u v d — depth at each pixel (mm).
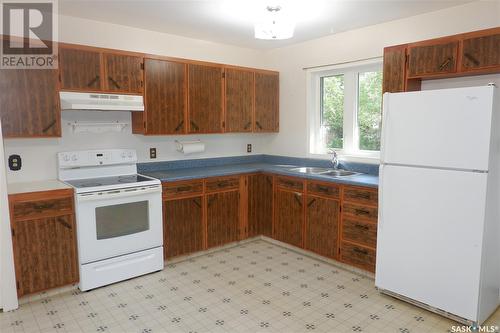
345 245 3266
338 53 3805
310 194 3525
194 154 4117
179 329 2354
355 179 3186
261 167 4129
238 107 4090
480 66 2559
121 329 2355
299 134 4320
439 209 2395
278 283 3033
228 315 2523
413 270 2566
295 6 2898
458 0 2783
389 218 2668
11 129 2707
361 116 3836
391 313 2545
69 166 3182
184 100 3627
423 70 2854
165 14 3117
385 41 3396
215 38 3963
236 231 3908
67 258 2816
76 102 2936
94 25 3303
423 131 2438
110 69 3137
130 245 3070
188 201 3488
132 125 3605
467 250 2291
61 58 2893
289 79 4371
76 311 2574
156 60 3402
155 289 2922
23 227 2605
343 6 2910
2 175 2482
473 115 2211
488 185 2213
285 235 3838
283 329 2352
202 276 3176
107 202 2906
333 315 2523
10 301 2566
